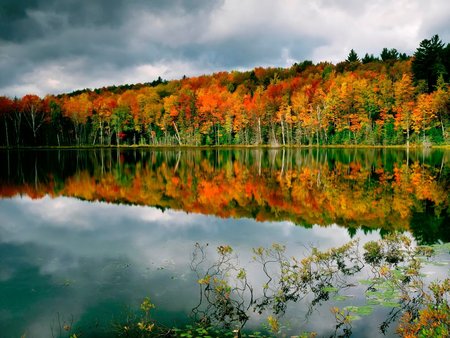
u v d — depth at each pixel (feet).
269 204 62.34
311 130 246.88
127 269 32.91
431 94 196.54
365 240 41.14
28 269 33.19
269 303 26.14
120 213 56.90
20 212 58.03
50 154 194.59
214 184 86.02
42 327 23.17
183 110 279.90
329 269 32.12
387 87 235.40
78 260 35.50
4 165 132.05
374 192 71.51
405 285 28.48
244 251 37.68
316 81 306.76
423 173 98.32
